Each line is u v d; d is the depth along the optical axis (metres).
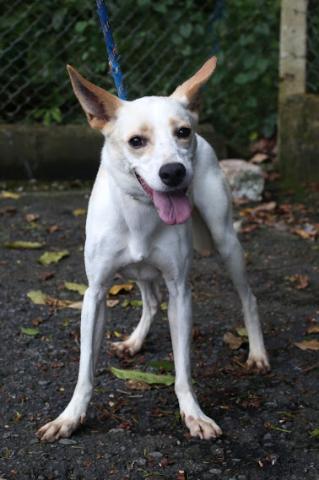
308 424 1.60
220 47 3.06
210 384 1.74
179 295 1.62
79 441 1.55
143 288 1.83
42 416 1.63
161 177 1.45
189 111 1.58
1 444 1.54
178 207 1.48
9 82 3.00
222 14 3.03
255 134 3.19
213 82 3.07
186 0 2.99
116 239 1.57
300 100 2.92
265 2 3.02
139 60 3.02
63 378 1.75
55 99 3.06
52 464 1.49
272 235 2.53
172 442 1.55
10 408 1.65
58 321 1.99
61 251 2.41
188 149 1.51
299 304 2.09
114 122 1.53
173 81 3.05
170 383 1.71
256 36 3.04
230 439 1.56
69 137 2.96
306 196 2.83
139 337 1.86
